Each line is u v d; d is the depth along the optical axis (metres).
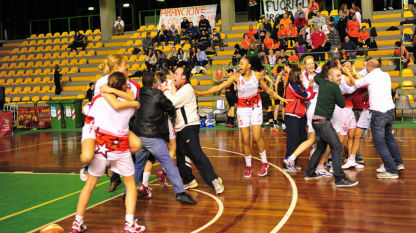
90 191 4.53
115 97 4.40
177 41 20.00
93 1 27.89
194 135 5.93
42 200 6.07
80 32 23.97
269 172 7.24
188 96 5.88
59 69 21.64
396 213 4.78
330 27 15.84
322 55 14.29
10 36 27.77
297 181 6.52
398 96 12.88
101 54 22.14
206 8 21.25
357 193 5.68
